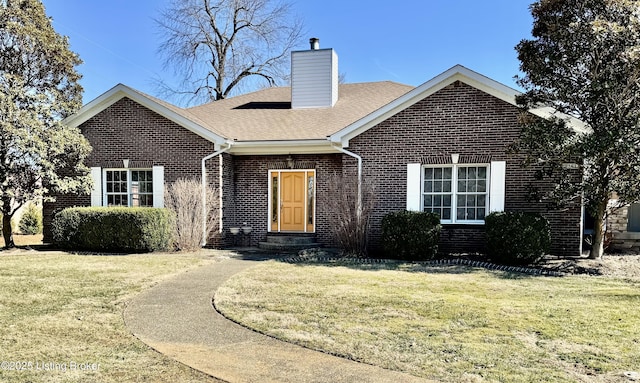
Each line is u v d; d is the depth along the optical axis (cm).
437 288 738
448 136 1172
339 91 1828
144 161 1371
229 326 532
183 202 1263
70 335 498
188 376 385
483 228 1144
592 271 902
